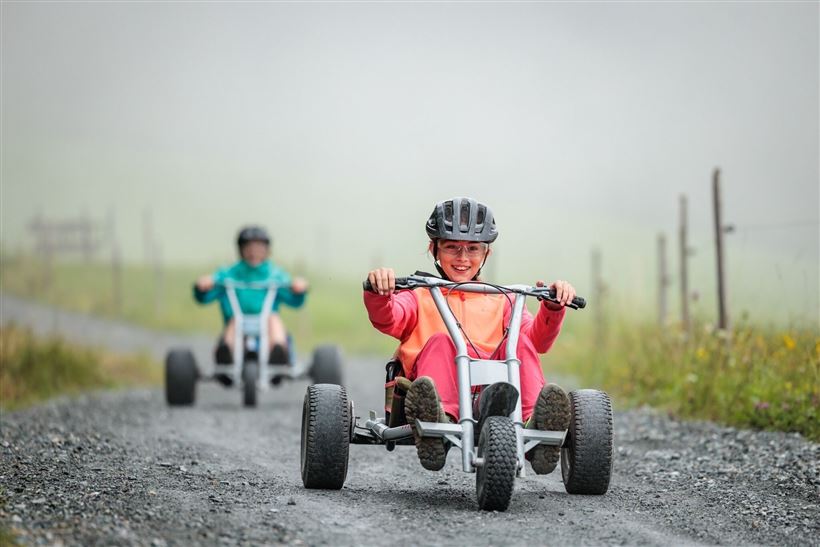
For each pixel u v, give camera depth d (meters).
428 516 12.23
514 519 12.09
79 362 33.12
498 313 13.66
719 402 21.64
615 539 11.28
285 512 12.25
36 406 25.52
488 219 13.80
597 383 28.97
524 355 13.23
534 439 12.34
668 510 13.06
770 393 20.39
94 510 11.86
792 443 17.70
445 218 13.74
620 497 13.84
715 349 23.39
